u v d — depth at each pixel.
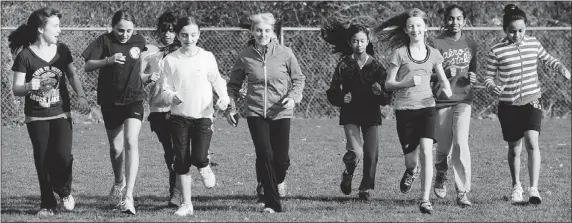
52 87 10.34
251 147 18.41
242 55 10.83
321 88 25.20
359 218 10.40
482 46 26.05
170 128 10.53
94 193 12.59
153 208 11.16
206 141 10.41
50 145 10.38
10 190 12.73
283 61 10.72
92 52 10.78
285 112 10.73
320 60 25.17
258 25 10.56
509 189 13.09
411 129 11.12
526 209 11.24
